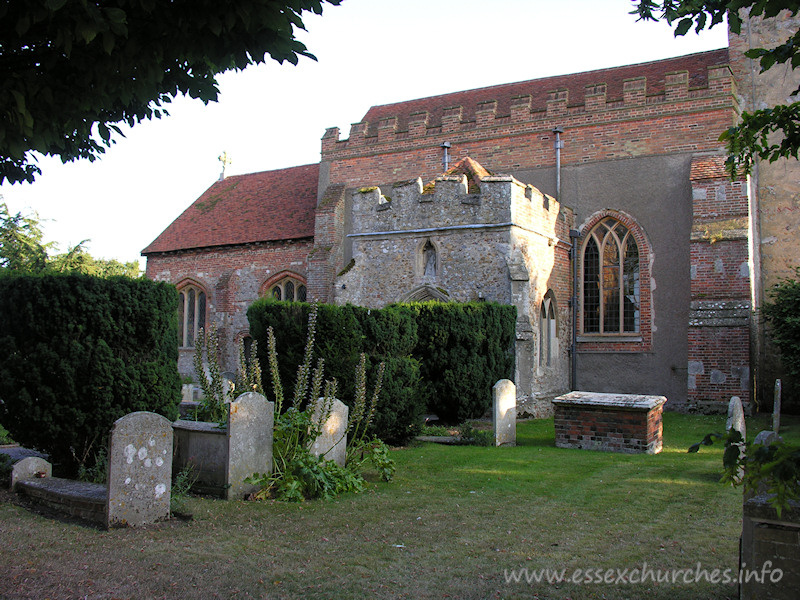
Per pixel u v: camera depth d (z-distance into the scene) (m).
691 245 19.84
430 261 18.97
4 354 8.81
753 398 19.72
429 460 11.04
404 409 12.60
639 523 6.97
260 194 31.94
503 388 13.31
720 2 5.60
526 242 18.48
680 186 20.70
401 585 5.16
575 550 6.03
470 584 5.19
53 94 5.03
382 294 19.41
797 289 17.28
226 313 29.03
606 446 12.21
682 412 19.86
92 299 8.84
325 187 26.92
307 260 26.06
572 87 25.48
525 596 4.95
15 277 8.89
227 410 8.47
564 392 20.86
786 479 3.41
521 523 6.98
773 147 5.78
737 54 21.45
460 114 24.47
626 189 21.48
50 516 7.05
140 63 4.96
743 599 4.23
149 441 6.90
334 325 12.13
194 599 4.87
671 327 20.53
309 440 8.71
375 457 9.33
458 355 14.80
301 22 4.95
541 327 19.64
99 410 8.84
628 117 21.59
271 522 6.96
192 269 30.69
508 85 27.48
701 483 9.02
